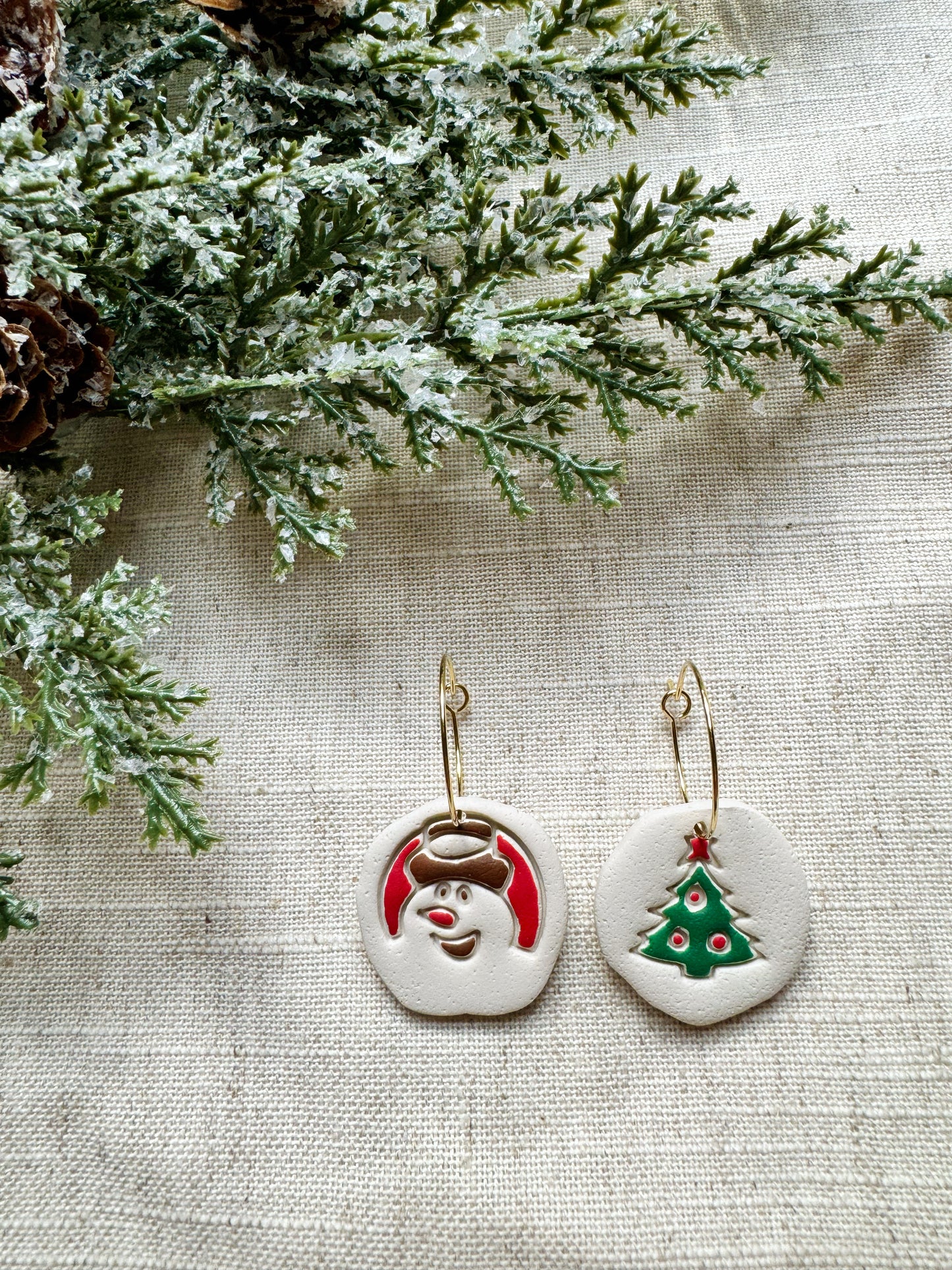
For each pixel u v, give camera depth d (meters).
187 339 0.16
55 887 0.17
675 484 0.18
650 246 0.16
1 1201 0.16
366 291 0.15
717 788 0.16
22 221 0.13
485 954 0.16
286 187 0.14
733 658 0.17
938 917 0.16
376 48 0.15
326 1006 0.16
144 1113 0.16
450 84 0.16
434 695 0.17
